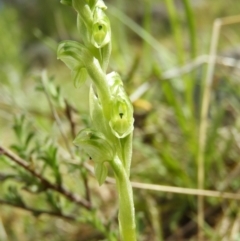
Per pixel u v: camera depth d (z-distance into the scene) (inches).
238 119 7.6
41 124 8.1
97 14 3.7
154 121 8.0
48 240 6.8
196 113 8.7
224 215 6.3
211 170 7.0
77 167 5.5
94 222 5.3
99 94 3.7
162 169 7.0
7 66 12.4
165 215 6.9
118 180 3.8
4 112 9.5
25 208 5.6
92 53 3.7
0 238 6.3
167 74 7.3
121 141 3.8
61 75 16.4
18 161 5.2
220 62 7.7
